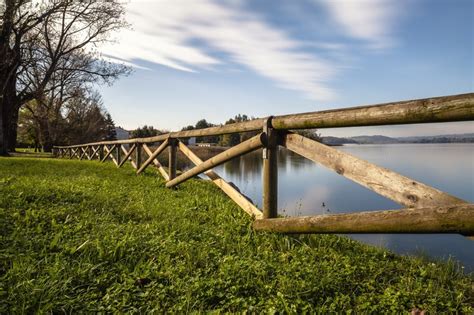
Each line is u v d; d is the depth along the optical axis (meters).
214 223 4.44
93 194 5.36
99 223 3.90
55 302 2.20
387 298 2.49
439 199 2.29
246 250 3.39
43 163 11.98
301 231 3.43
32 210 3.93
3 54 19.73
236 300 2.38
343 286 2.71
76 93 33.72
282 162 29.91
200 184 8.35
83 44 24.39
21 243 3.02
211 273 2.82
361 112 2.67
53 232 3.43
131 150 10.70
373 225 2.59
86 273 2.62
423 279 3.01
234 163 29.06
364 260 3.42
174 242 3.47
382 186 2.71
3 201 4.24
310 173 19.97
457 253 5.04
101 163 14.16
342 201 10.27
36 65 22.78
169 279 2.67
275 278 2.78
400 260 3.65
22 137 52.97
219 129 5.08
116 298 2.34
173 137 7.12
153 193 6.14
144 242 3.35
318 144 3.41
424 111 2.20
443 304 2.48
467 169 21.77
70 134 46.59
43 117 36.22
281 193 11.91
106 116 81.44
